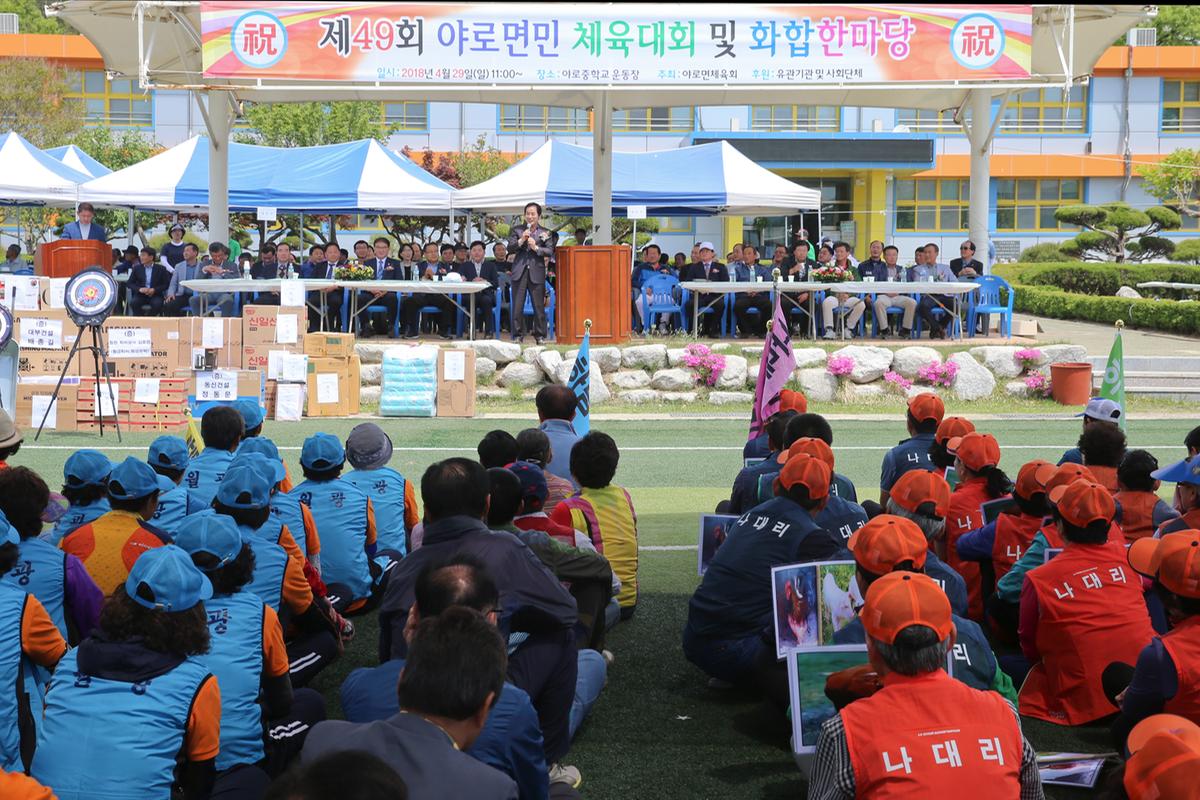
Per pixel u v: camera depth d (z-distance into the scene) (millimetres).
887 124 37438
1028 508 5688
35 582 4293
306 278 18609
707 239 38156
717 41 15312
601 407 16234
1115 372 8766
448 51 15320
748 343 17094
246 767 3736
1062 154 39469
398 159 24250
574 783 4309
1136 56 39000
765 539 4957
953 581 4496
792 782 4438
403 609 3949
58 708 3236
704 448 13148
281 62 15266
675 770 4551
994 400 16562
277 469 5375
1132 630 4754
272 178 22969
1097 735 4824
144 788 3172
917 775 2793
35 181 21875
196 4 15359
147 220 33750
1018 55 15320
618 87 15461
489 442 5875
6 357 12508
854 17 15305
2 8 46844
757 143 34969
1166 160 35531
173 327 14094
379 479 6664
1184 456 12242
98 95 38219
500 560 3973
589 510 5973
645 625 6465
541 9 15273
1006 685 3941
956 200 39281
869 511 6797
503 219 33531
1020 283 31422
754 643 4875
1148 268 31125
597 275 16812
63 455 11883
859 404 16312
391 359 15117
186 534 3863
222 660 3730
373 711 3229
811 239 37156
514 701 3195
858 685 3748
